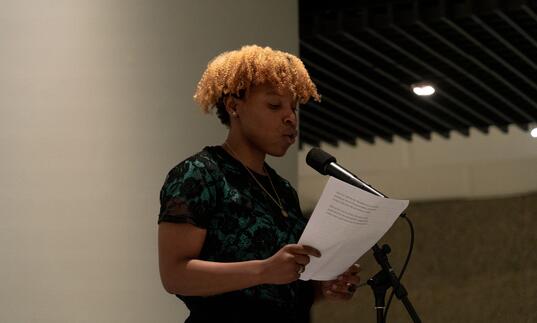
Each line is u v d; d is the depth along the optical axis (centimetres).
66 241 260
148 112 276
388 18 412
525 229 381
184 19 290
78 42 269
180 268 174
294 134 191
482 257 390
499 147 393
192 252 176
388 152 416
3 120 259
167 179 182
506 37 418
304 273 178
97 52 271
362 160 425
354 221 168
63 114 264
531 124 445
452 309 393
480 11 396
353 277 191
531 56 428
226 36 303
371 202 165
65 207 261
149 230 271
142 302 266
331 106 475
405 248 404
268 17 321
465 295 391
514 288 382
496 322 383
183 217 175
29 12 265
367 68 456
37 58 264
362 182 185
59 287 257
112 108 270
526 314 378
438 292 397
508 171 390
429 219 400
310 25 433
